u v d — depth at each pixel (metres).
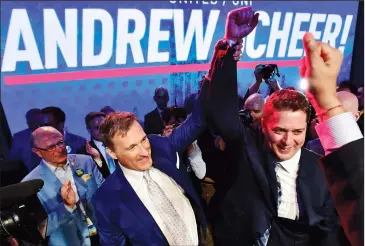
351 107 1.15
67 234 1.00
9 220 0.72
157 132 1.02
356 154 0.40
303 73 0.43
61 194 0.98
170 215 1.03
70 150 0.97
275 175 1.05
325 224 1.06
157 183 1.02
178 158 1.03
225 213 1.07
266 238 1.07
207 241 1.08
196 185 1.05
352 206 0.42
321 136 0.44
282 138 1.02
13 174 0.93
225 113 1.00
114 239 1.05
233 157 1.05
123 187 1.01
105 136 0.98
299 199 1.05
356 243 0.43
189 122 1.03
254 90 1.08
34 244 0.79
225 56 1.00
